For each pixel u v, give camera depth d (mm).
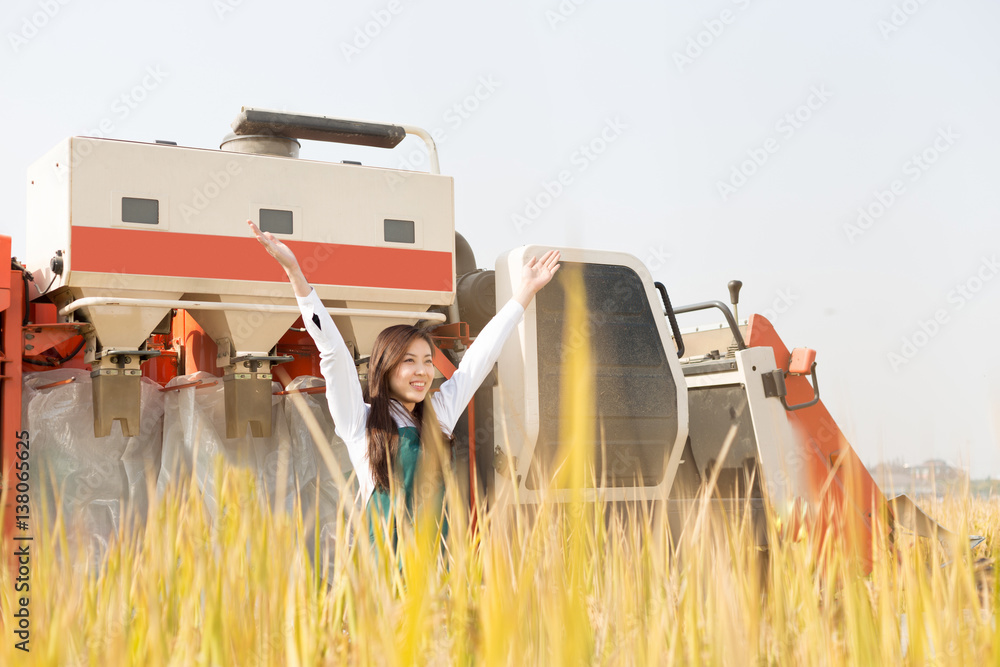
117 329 3375
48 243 3455
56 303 3525
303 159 3750
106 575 2066
